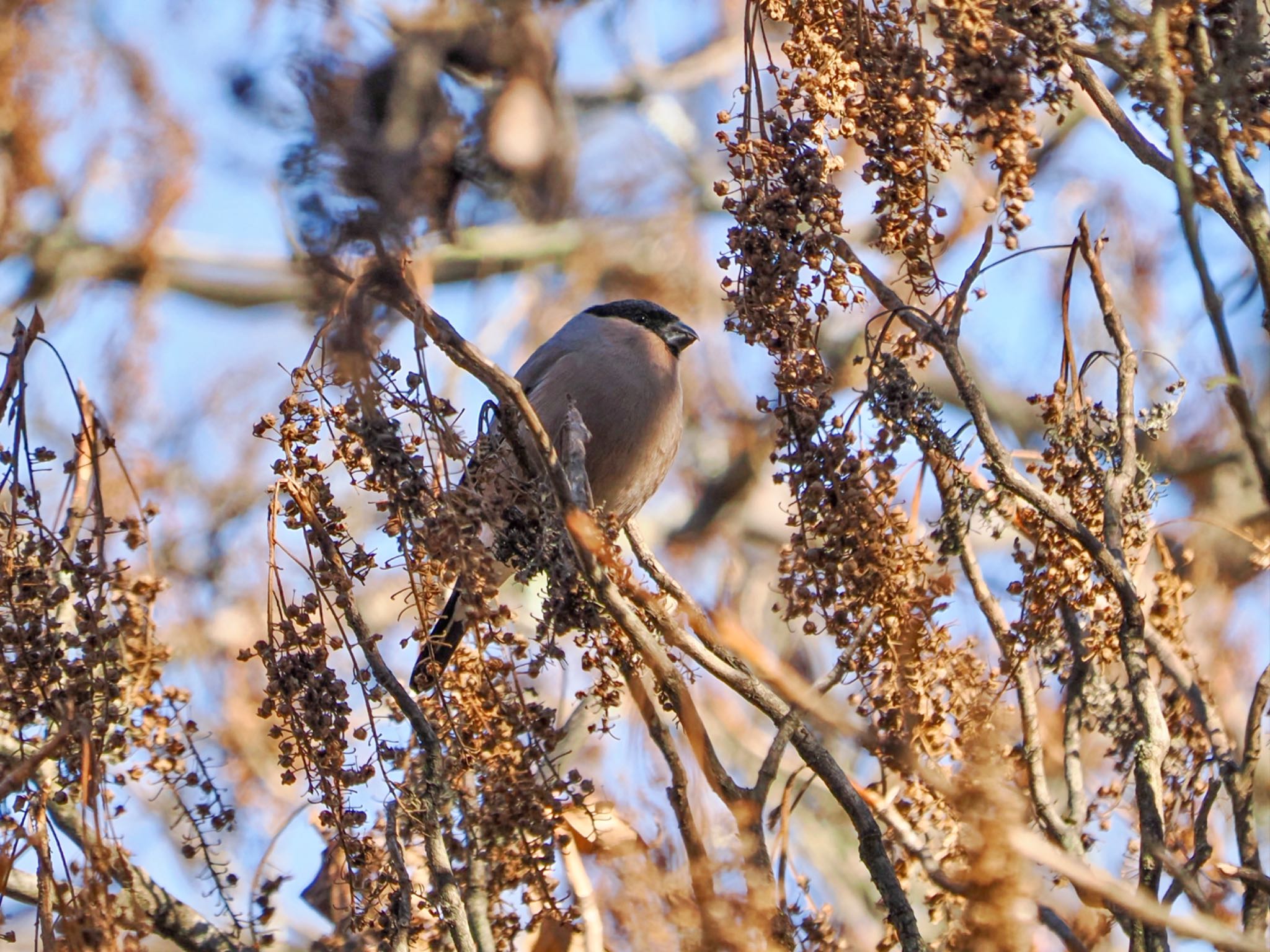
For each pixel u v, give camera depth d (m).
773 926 5.48
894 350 6.33
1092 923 6.28
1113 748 6.54
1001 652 6.43
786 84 7.78
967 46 5.69
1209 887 6.49
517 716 5.80
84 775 5.35
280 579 5.85
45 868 5.48
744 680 5.96
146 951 6.01
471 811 5.83
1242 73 5.65
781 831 6.06
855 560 5.79
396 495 5.74
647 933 5.12
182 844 6.85
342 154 5.86
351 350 5.64
